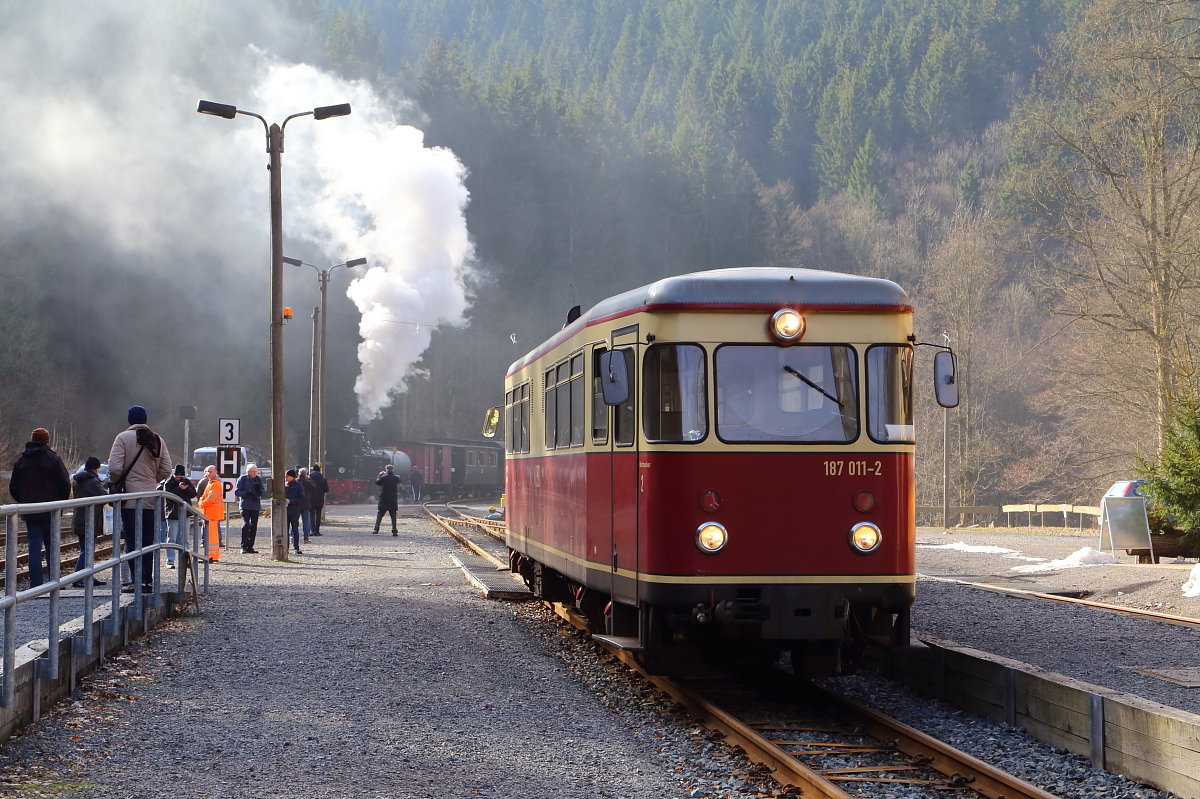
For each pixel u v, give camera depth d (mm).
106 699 8875
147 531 12883
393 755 7734
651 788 7137
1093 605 16000
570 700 9750
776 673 10500
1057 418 60844
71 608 12633
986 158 96062
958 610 15508
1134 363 33844
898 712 9594
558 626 13844
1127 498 21750
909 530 9188
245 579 17984
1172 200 30656
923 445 56781
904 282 81938
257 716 8680
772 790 7008
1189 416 21438
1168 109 30078
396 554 24375
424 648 11922
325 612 14219
